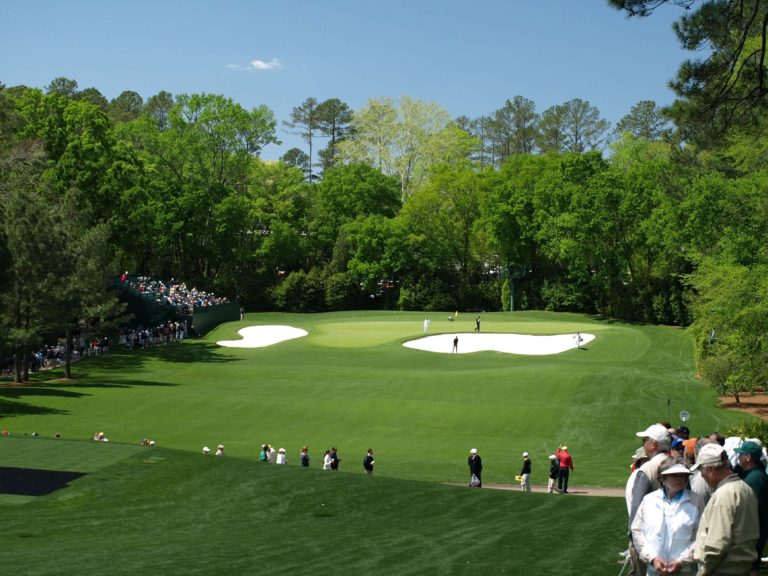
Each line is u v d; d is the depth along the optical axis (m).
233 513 21.36
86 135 98.31
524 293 120.12
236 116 123.69
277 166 134.75
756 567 10.54
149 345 84.56
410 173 142.38
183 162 121.25
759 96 29.48
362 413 50.06
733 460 13.96
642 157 110.00
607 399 53.06
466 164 132.12
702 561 9.80
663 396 54.44
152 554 16.61
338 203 137.25
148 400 53.12
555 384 56.88
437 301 122.12
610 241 105.00
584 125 188.62
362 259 125.31
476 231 120.81
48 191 81.56
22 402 51.31
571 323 96.19
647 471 11.26
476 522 20.12
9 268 52.94
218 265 127.81
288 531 19.23
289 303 124.12
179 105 122.62
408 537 18.30
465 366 70.56
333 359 75.62
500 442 44.19
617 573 14.83
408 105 141.75
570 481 35.66
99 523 20.25
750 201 50.22
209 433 45.34
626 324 100.31
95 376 66.75
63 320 62.19
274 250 126.00
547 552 16.58
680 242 87.25
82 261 69.00
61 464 26.05
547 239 111.00
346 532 19.05
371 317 110.62
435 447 42.72
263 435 45.25
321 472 25.47
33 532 19.28
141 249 115.62
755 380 49.22
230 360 75.62
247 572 15.01
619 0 26.69
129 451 27.62
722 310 47.78
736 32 28.45
